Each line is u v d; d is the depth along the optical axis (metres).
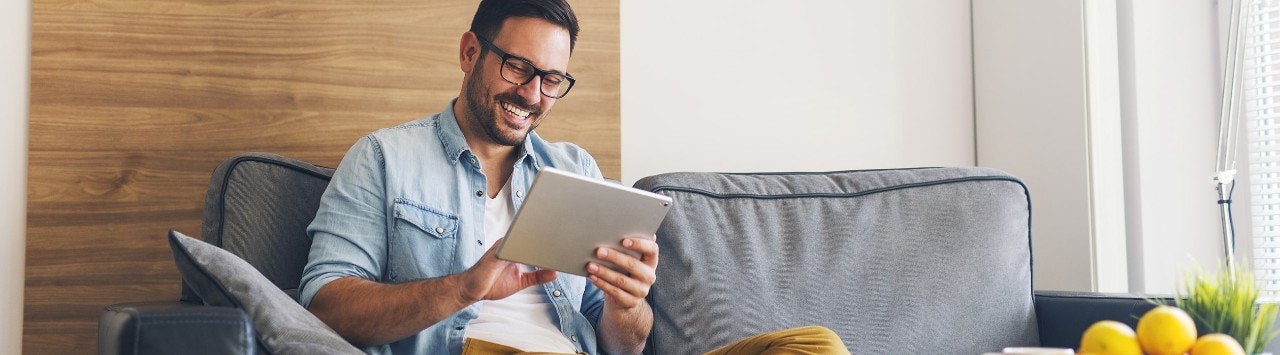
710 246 1.77
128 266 1.91
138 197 1.91
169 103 1.93
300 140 2.00
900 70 2.49
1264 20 2.30
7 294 1.85
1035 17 2.42
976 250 1.85
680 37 2.29
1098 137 2.32
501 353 1.49
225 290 1.22
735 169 2.32
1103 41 2.34
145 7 1.93
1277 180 2.26
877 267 1.81
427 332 1.49
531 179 1.68
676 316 1.74
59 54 1.88
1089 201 2.30
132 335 0.99
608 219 1.31
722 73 2.32
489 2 1.66
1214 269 2.37
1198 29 2.42
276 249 1.61
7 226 1.85
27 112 1.87
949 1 2.52
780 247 1.81
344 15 2.04
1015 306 1.84
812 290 1.78
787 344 1.38
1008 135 2.49
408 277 1.50
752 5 2.36
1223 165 2.00
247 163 1.64
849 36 2.45
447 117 1.64
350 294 1.37
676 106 2.28
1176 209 2.38
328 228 1.47
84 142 1.89
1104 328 1.01
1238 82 2.06
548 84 1.63
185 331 1.01
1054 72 2.38
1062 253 2.37
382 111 2.05
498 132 1.61
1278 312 1.38
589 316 1.70
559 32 1.64
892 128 2.47
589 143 2.16
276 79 1.99
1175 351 0.97
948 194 1.89
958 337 1.79
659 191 1.80
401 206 1.51
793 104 2.38
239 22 1.98
